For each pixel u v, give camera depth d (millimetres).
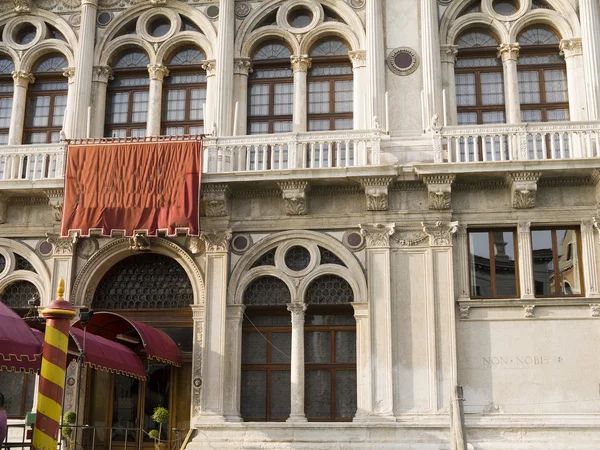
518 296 18734
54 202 20047
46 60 22859
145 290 20484
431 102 20188
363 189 19266
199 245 19781
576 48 20719
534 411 17797
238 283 19359
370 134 19391
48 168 20656
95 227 19250
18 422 19484
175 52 22406
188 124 21812
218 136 20047
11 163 20391
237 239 19641
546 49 21094
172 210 19016
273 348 19469
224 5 21734
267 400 19188
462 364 18219
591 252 18531
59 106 22438
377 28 20938
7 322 13922
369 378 18234
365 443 17734
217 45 21562
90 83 21844
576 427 17422
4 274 20250
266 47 22141
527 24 21281
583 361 17969
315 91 21641
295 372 18625
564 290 18703
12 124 22078
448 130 19250
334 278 19422
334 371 19172
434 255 18766
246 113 21609
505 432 17609
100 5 22656
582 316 18219
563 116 20688
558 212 18781
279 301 19469
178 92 22109
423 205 19203
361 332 18656
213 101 21500
